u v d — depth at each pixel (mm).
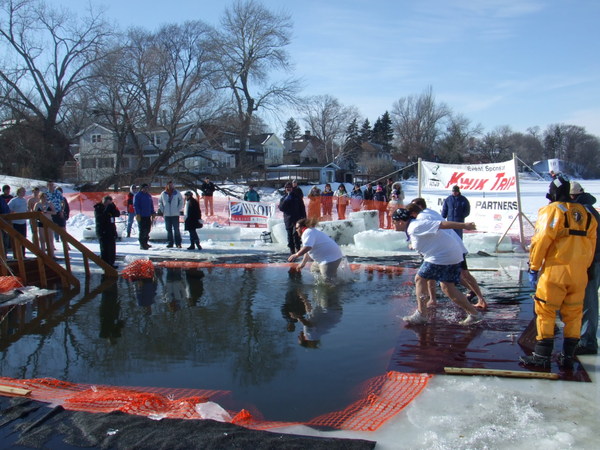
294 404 3846
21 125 32938
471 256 10820
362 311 6418
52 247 10992
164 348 5211
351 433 3320
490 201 12281
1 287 7707
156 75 29953
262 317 6266
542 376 4168
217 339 5457
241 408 3795
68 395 3922
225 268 9719
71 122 36156
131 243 13914
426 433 3266
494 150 96500
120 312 6656
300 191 11359
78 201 21484
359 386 4145
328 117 83250
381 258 10633
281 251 12023
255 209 17625
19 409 3588
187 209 12141
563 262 4195
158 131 31531
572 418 3455
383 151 93938
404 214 5840
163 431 3174
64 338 5598
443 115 86875
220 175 31031
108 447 3021
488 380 4164
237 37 42250
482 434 3227
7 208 10594
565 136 107312
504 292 7281
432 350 4930
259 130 38156
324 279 8102
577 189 4945
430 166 13414
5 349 5254
